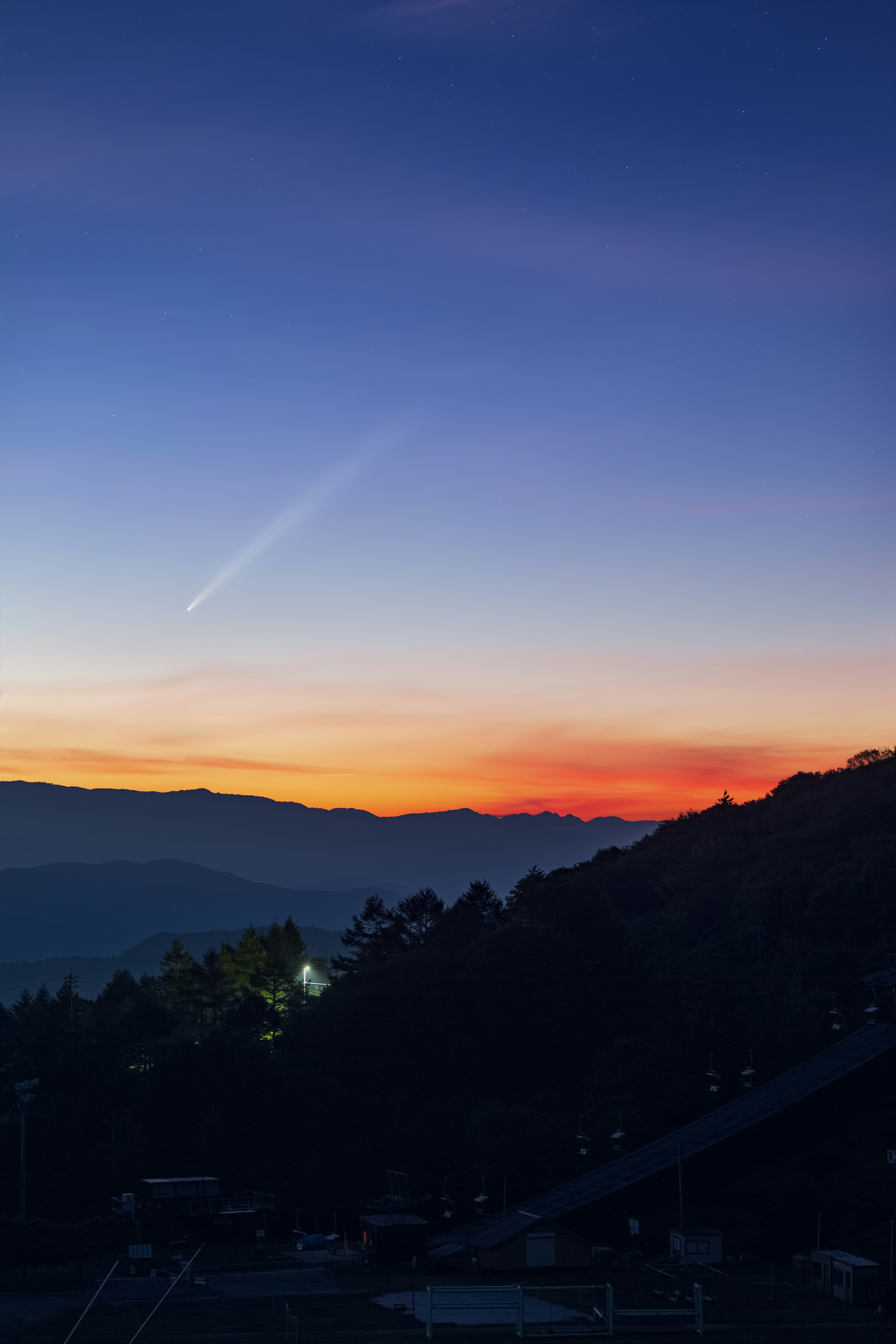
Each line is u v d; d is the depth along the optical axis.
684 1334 66.81
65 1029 148.00
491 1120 112.31
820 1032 126.25
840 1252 79.81
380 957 197.12
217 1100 118.38
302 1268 86.12
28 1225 84.25
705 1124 107.00
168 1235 96.00
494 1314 70.75
